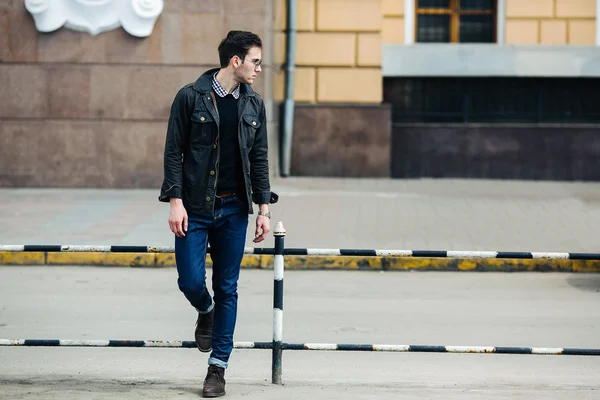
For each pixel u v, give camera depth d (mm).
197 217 9773
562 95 31375
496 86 31375
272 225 22422
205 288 10000
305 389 10500
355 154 30547
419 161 31047
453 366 12359
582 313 15680
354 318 15102
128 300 16297
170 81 27219
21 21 27203
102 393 10180
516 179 31062
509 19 31297
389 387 10758
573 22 31250
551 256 10453
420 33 31609
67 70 27250
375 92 30734
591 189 28922
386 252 10359
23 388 10430
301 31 30625
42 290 17094
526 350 10297
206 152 9672
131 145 27391
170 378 11258
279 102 30312
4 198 25875
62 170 27484
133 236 20922
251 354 12891
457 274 19250
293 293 17094
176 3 27094
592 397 10312
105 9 27062
